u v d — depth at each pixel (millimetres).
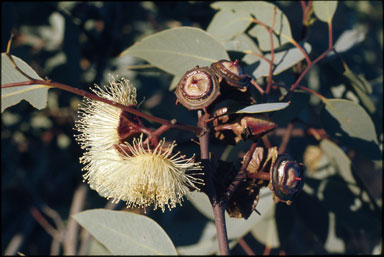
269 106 285
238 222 371
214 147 374
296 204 406
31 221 569
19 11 504
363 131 360
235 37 364
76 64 462
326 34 501
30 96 321
